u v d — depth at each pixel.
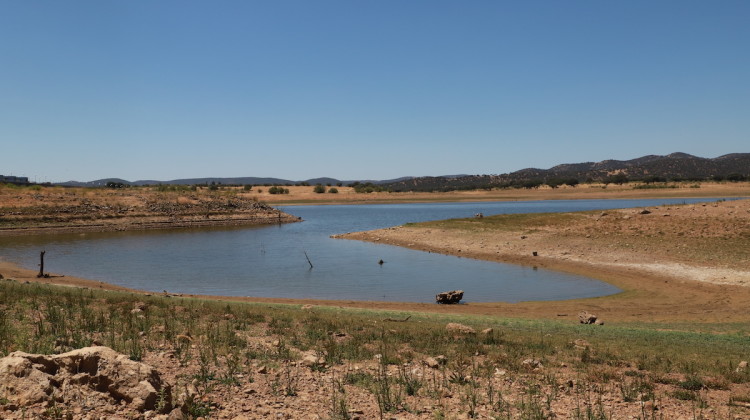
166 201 109.31
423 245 56.47
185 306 18.00
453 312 26.20
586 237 48.62
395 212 138.50
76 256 52.47
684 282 33.28
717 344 16.45
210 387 7.57
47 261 48.19
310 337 13.28
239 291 33.94
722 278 32.94
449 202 197.62
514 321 21.38
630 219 51.66
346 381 9.01
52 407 5.39
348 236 70.00
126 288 34.03
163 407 5.92
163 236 77.12
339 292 33.66
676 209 53.31
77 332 10.46
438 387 9.00
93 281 36.56
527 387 9.46
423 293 33.28
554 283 35.69
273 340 12.36
